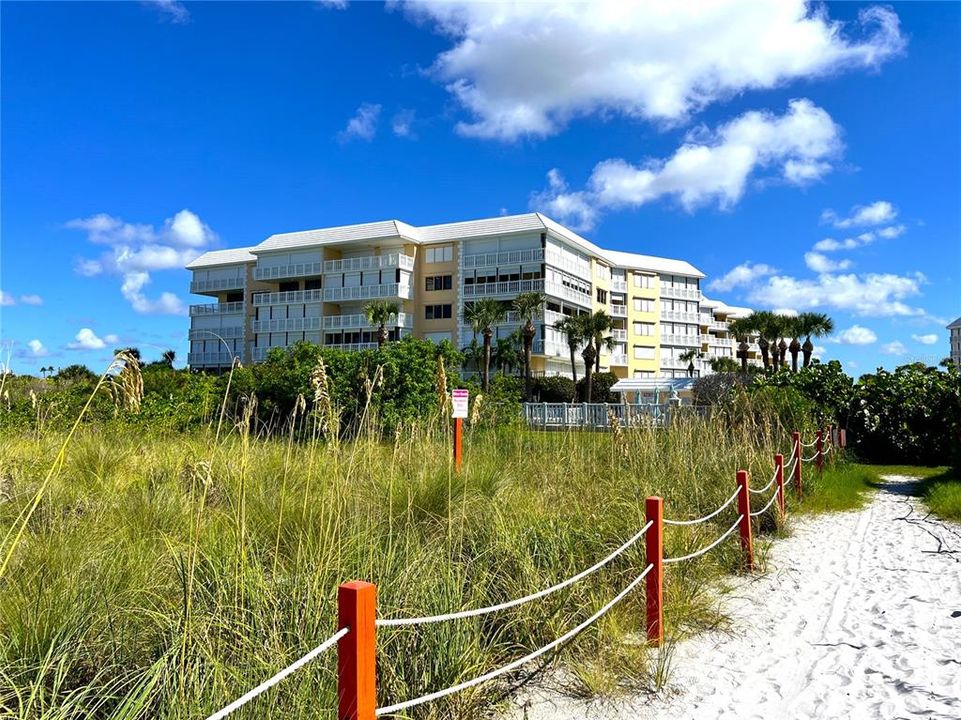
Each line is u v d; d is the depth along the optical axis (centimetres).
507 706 398
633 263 7512
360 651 240
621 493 801
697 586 598
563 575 533
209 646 333
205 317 6719
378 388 1434
